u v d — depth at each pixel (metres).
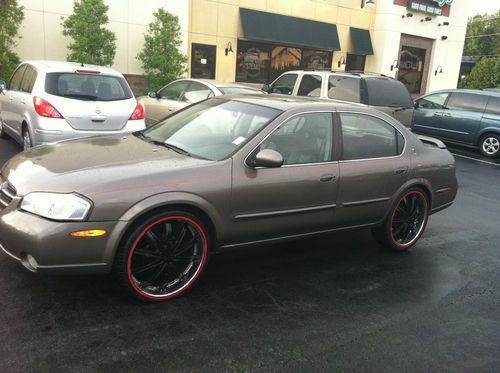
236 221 3.81
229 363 2.91
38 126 6.59
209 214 3.62
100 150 3.94
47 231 3.07
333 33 20.47
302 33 19.41
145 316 3.36
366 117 4.67
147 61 14.70
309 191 4.14
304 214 4.20
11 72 12.29
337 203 4.38
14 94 7.73
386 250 5.13
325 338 3.28
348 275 4.39
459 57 24.47
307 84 9.91
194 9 17.14
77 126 6.75
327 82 9.51
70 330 3.10
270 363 2.94
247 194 3.79
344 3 21.02
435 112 13.36
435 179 5.14
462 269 4.76
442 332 3.50
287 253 4.82
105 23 13.41
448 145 14.20
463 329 3.57
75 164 3.54
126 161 3.62
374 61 22.52
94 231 3.16
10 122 8.02
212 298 3.72
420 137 5.75
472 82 36.47
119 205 3.22
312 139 4.25
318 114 4.33
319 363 2.99
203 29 17.48
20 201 3.27
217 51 17.97
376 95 9.08
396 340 3.34
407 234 5.17
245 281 4.07
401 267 4.68
